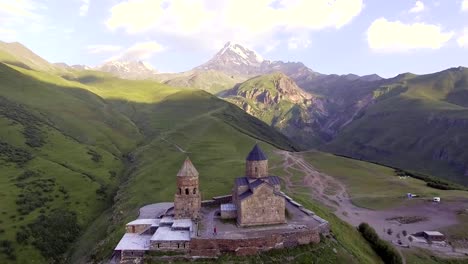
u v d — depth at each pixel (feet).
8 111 489.67
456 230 260.42
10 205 283.79
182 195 197.06
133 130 593.83
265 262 165.58
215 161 388.57
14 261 227.61
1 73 653.71
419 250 234.58
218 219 199.82
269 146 524.52
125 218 247.29
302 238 179.01
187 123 592.19
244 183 201.05
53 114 556.10
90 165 409.08
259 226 187.83
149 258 167.32
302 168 432.25
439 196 333.83
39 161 377.09
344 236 215.72
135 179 349.41
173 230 183.52
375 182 392.27
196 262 165.07
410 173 455.63
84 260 221.87
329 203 320.50
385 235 255.70
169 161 392.47
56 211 293.64
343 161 482.28
